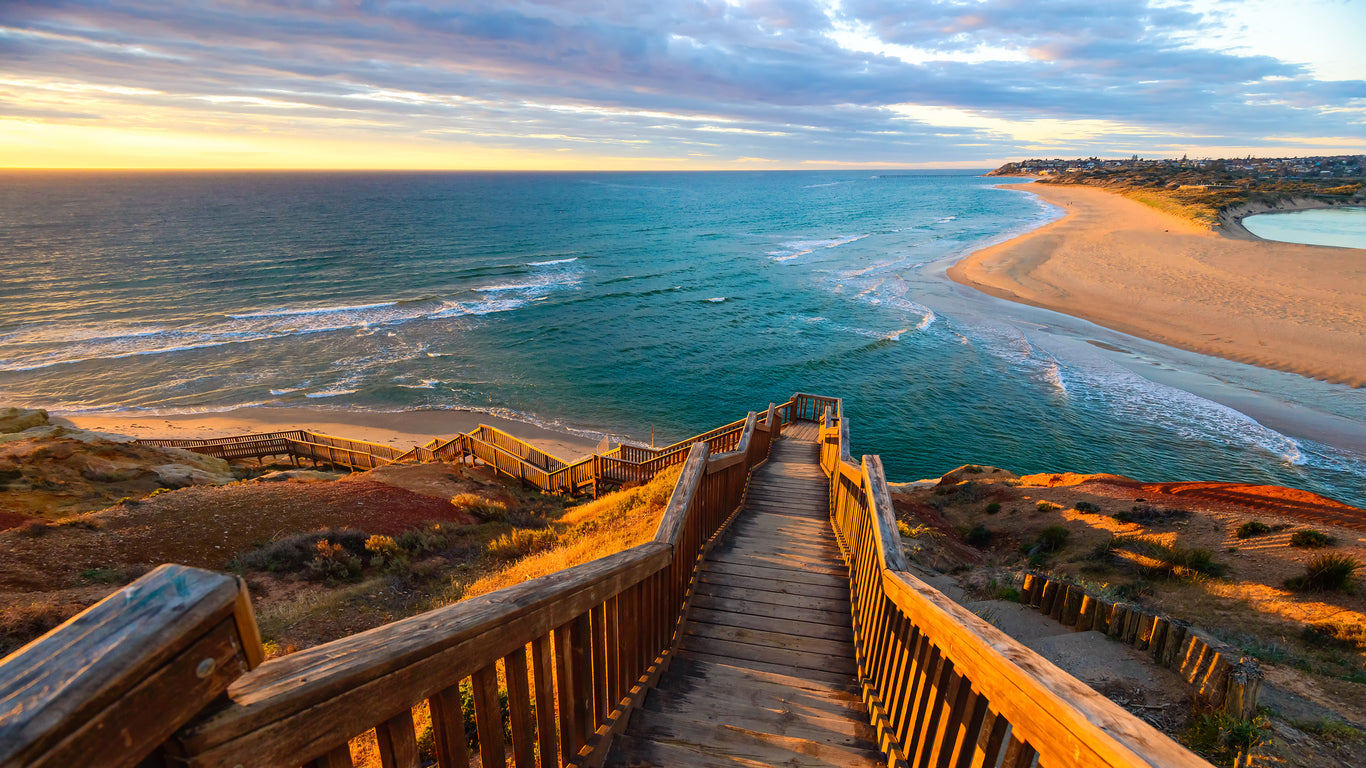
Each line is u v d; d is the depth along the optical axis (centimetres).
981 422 2741
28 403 3114
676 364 3628
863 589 438
